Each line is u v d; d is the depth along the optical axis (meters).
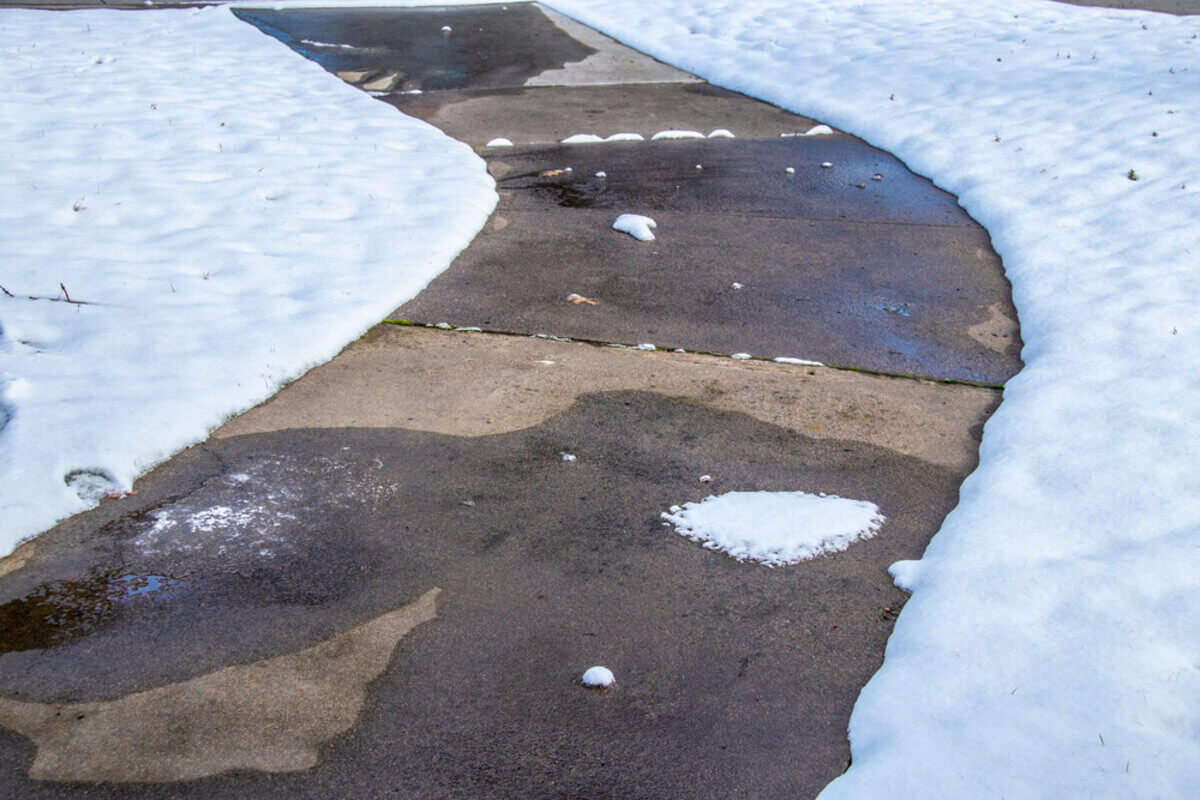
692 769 2.59
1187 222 6.23
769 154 8.82
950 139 8.66
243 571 3.32
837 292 5.95
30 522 3.46
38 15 13.33
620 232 6.86
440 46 12.75
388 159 7.91
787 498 3.79
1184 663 2.77
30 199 6.47
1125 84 9.18
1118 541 3.35
